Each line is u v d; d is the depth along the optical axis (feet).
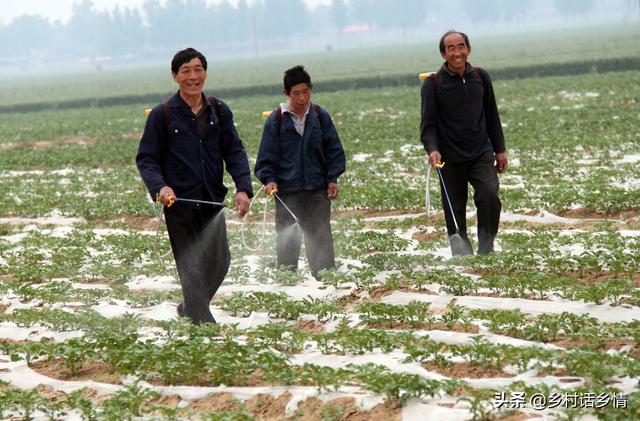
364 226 52.19
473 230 48.01
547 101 126.11
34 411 25.12
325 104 154.71
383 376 23.52
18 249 51.62
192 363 26.30
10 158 102.17
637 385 23.43
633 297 31.48
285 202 39.19
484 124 40.01
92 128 146.51
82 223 59.36
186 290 31.32
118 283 41.98
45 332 33.37
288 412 23.57
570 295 32.60
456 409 22.49
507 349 25.40
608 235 40.73
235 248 47.39
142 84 328.08
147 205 61.52
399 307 30.99
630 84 140.97
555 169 68.13
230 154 31.76
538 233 44.42
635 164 66.23
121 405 23.73
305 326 32.42
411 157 81.20
